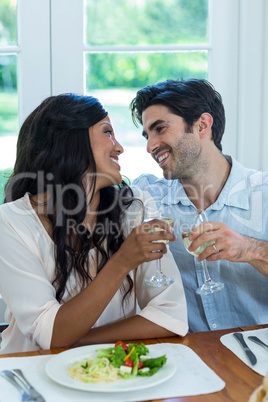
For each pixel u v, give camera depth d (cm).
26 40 227
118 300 159
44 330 138
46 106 157
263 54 243
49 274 154
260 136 248
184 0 241
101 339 140
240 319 187
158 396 108
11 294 145
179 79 193
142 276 160
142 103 189
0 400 106
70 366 117
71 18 230
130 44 240
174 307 149
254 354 127
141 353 120
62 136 153
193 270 186
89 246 157
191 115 183
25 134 162
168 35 242
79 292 152
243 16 241
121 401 106
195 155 185
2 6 225
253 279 183
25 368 121
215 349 132
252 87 245
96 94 240
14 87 231
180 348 132
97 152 154
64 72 233
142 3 238
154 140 187
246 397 108
